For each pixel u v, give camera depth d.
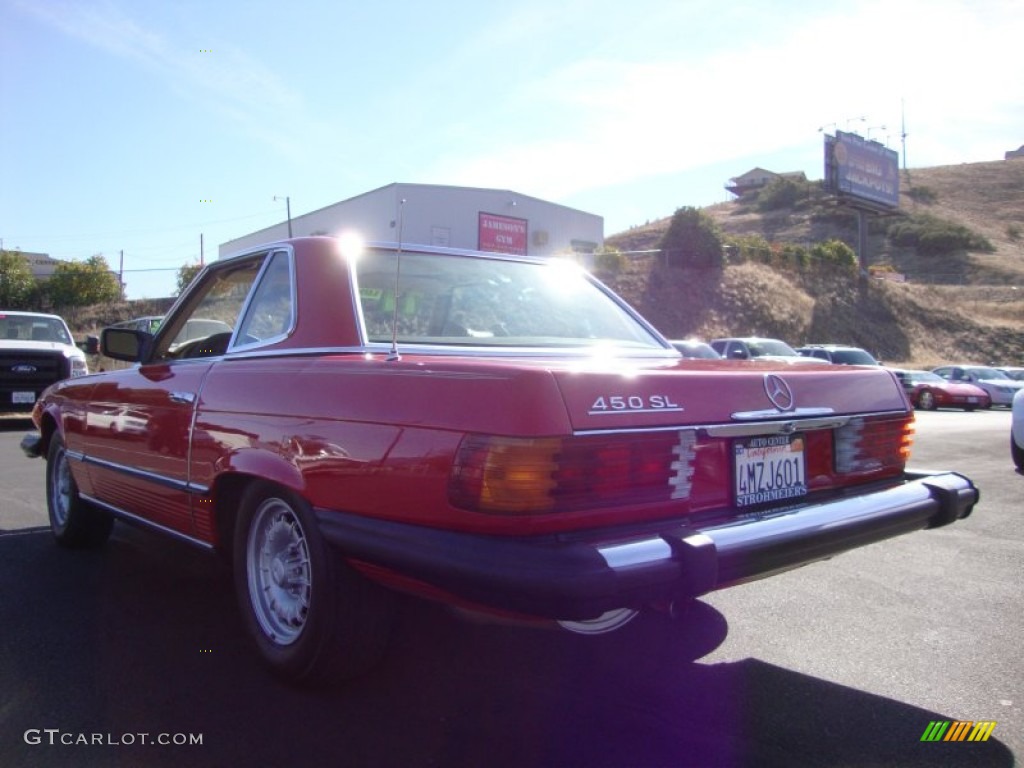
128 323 17.62
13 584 4.61
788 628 4.14
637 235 64.75
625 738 2.95
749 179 97.75
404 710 3.12
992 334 42.28
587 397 2.54
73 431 4.98
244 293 4.12
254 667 3.49
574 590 2.29
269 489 3.29
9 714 3.04
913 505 3.35
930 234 70.12
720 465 2.91
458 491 2.52
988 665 3.70
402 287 3.63
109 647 3.69
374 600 3.04
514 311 3.90
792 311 37.44
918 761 2.85
